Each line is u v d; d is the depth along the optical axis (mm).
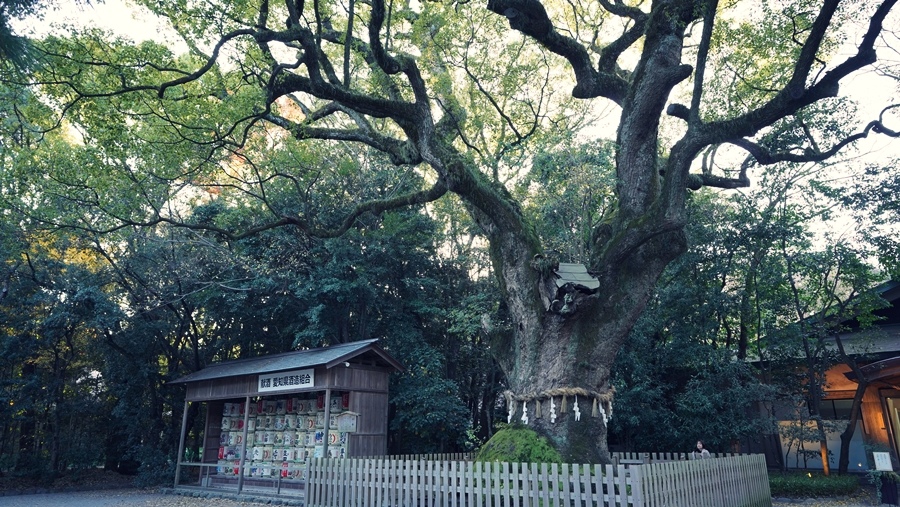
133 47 9258
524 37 13469
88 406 19062
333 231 11562
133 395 18781
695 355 14672
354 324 18156
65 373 19453
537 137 15633
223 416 16672
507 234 10070
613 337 9398
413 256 17656
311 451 13891
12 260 16484
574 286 8898
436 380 15875
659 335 16703
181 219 16094
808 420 14211
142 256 17578
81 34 9086
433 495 8203
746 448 17250
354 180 17312
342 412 13281
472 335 17484
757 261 14977
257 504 12984
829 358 15148
